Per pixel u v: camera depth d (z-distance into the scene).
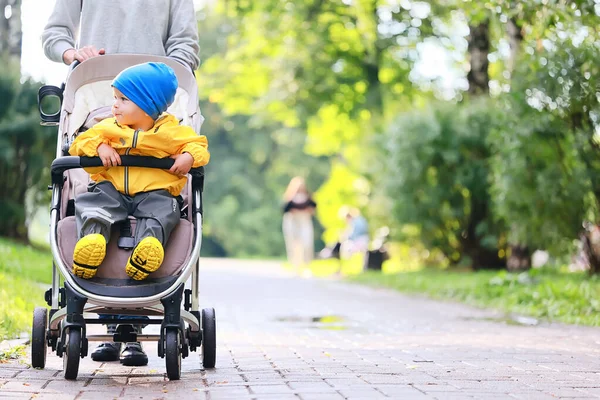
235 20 35.81
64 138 7.41
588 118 17.19
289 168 72.44
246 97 38.50
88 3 7.94
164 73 6.79
